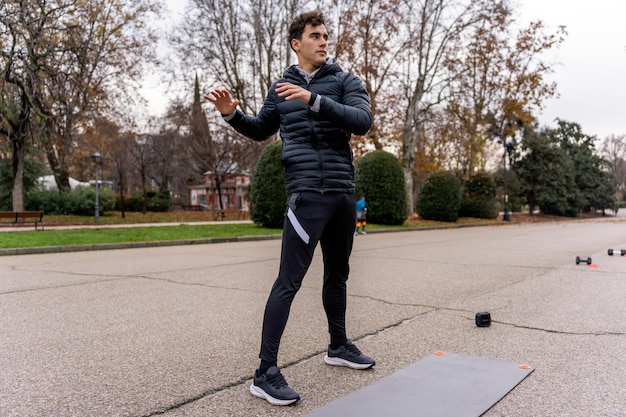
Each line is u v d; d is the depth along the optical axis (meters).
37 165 29.91
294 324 4.55
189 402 2.79
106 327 4.50
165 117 41.22
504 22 28.84
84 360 3.54
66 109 23.50
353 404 2.70
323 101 2.70
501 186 45.72
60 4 23.42
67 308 5.33
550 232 20.86
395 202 25.44
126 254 11.59
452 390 2.89
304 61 3.03
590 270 8.31
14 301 5.73
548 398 2.81
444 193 30.53
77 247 12.70
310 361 3.49
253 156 36.84
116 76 27.42
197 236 16.17
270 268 8.75
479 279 7.35
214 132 32.44
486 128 33.03
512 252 11.64
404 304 5.49
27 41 22.25
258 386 2.82
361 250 12.27
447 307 5.33
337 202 2.96
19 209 24.98
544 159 45.59
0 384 3.07
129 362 3.50
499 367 3.31
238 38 28.16
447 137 31.30
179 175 54.72
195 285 6.85
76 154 28.16
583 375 3.19
